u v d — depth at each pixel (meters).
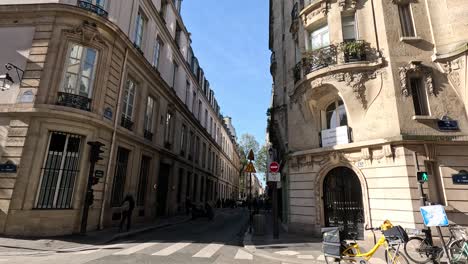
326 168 11.25
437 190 9.16
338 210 10.88
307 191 11.64
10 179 9.78
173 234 12.05
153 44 17.92
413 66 10.03
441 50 10.21
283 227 14.48
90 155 10.87
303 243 9.52
